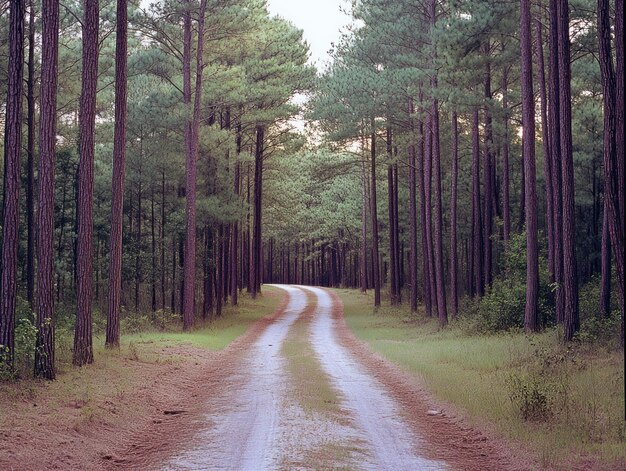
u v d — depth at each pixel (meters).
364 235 70.44
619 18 13.27
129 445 10.45
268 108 46.22
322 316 46.78
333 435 10.60
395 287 51.06
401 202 57.53
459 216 50.53
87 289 17.47
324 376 17.73
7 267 13.82
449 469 8.84
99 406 12.01
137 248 39.00
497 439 10.37
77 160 39.50
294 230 96.94
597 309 24.55
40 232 14.72
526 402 11.36
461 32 25.95
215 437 10.70
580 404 11.55
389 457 9.42
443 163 47.75
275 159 57.44
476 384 14.77
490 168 40.38
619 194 13.56
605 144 14.12
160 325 33.25
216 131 37.66
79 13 30.83
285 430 10.95
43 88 15.22
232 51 39.56
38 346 14.34
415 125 39.03
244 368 20.14
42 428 9.82
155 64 34.88
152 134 38.69
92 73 18.48
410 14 35.19
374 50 38.16
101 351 19.84
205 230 41.28
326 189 89.44
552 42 22.16
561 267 21.78
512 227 46.59
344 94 37.47
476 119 34.53
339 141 44.97
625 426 9.84
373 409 13.27
